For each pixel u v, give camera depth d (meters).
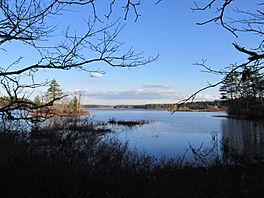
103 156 8.09
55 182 6.59
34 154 6.87
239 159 14.48
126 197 7.65
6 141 6.78
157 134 36.66
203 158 14.08
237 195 8.80
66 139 7.20
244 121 48.75
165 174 10.62
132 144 25.94
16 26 3.42
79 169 7.03
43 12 3.53
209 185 9.56
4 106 3.66
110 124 52.56
